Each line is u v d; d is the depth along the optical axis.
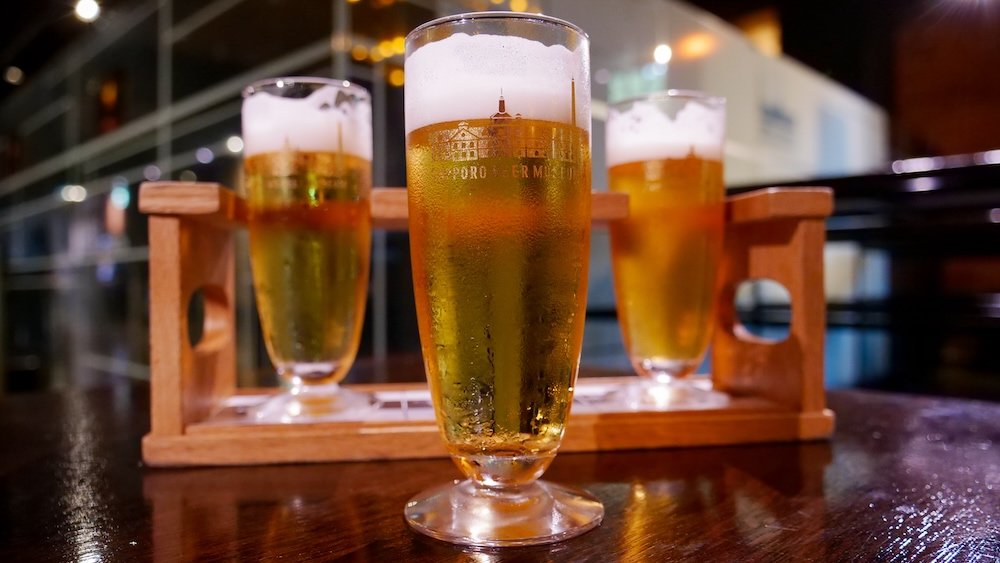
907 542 0.26
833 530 0.27
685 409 0.39
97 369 2.27
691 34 1.44
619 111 0.41
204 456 0.36
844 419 0.45
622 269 0.40
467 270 0.26
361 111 0.39
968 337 0.88
